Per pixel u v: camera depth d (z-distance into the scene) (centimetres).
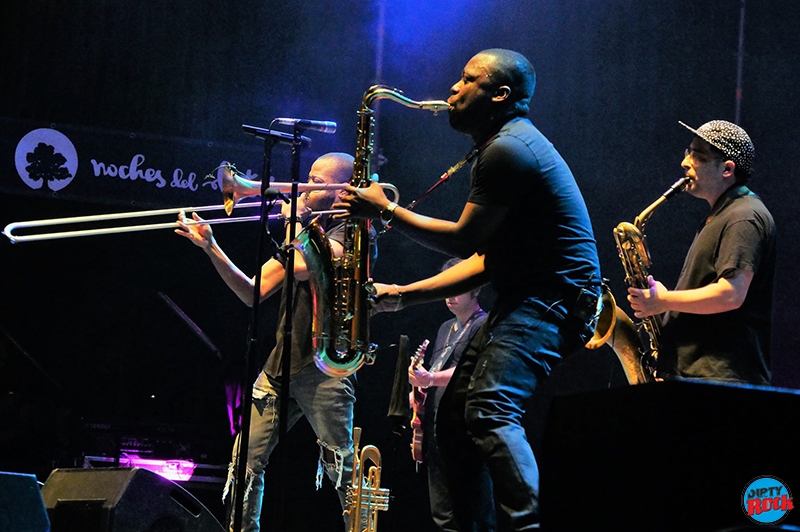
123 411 1141
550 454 388
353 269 620
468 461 524
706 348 591
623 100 1208
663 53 1201
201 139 1141
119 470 607
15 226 683
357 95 1205
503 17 1227
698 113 1183
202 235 725
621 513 353
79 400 1134
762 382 590
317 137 1181
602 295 513
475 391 480
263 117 1167
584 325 503
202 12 1162
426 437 873
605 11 1219
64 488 611
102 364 1159
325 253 627
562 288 494
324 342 623
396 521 1105
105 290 1173
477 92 528
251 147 1146
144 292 1180
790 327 1103
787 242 1117
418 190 1216
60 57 1106
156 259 1183
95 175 1087
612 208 1194
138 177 1104
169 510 608
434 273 1201
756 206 604
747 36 1171
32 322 1154
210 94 1153
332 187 712
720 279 579
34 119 1075
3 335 1039
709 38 1185
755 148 1150
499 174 491
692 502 335
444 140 1220
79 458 1001
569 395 386
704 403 341
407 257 1199
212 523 632
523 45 1227
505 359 480
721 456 339
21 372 1039
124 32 1133
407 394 634
